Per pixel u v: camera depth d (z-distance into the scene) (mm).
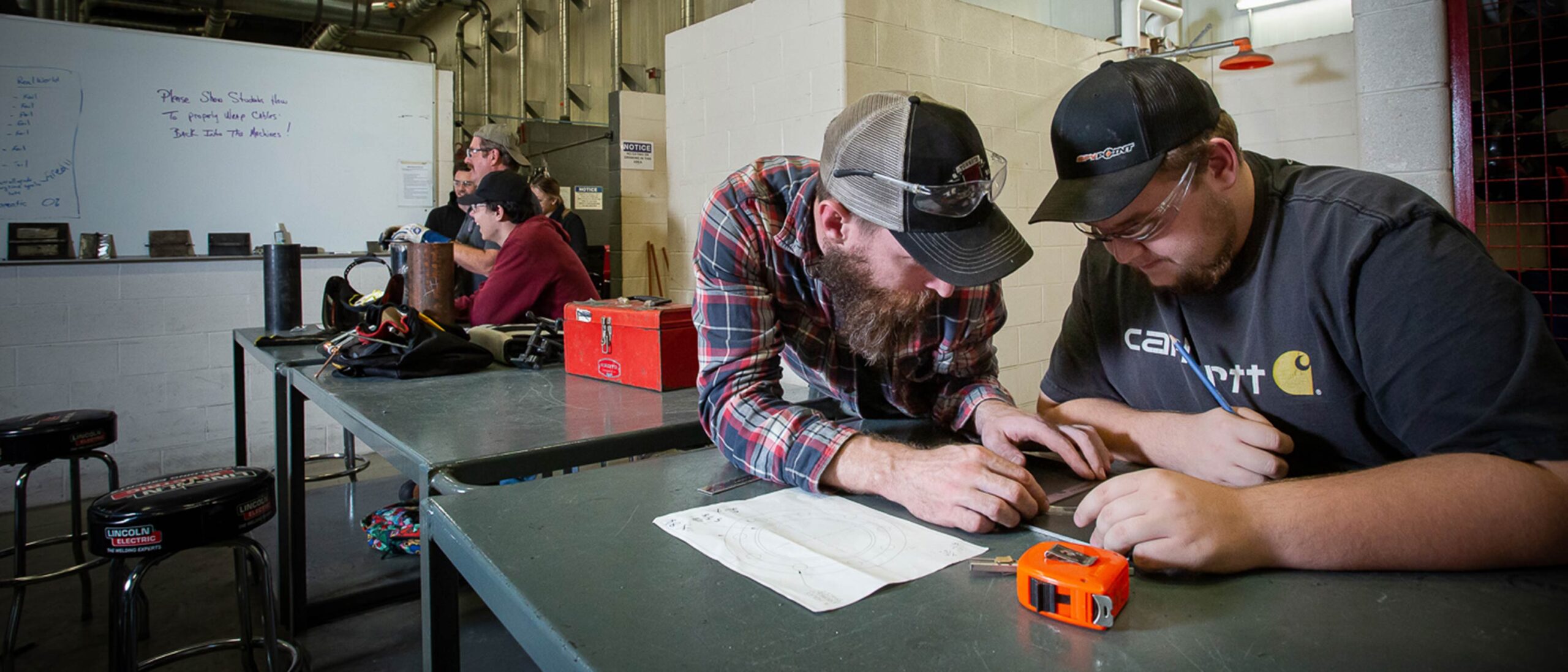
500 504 890
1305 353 935
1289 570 662
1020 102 3357
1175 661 525
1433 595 614
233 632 2123
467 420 1353
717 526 805
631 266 4469
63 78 3369
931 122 838
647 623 598
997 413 1107
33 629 2129
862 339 982
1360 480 687
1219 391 1032
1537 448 663
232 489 1525
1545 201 2518
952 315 1178
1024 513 796
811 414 987
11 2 4293
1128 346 1138
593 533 793
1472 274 752
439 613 930
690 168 3682
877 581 665
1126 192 819
